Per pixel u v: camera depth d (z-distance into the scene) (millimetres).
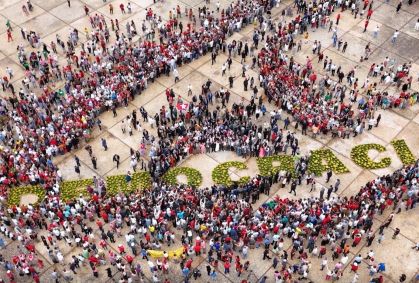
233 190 35750
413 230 34375
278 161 38469
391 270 32375
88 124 40906
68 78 44500
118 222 33719
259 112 41719
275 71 44875
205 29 49562
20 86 45562
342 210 33906
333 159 38844
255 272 32312
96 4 54812
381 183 35875
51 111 41875
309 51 48500
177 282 32031
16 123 40625
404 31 50438
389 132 41094
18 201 36188
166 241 33688
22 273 32188
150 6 54312
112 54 47156
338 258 32844
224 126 40031
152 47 47031
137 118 42406
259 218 33812
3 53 49000
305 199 35406
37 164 37812
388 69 46219
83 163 39094
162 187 36125
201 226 33000
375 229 34375
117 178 37625
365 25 49812
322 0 52781
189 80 45938
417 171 36531
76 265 32406
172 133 40188
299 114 40750
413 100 42812
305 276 31719
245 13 51156
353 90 43000
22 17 53250
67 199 36156
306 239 33625
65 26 52062
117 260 31672
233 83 45438
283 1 54500
